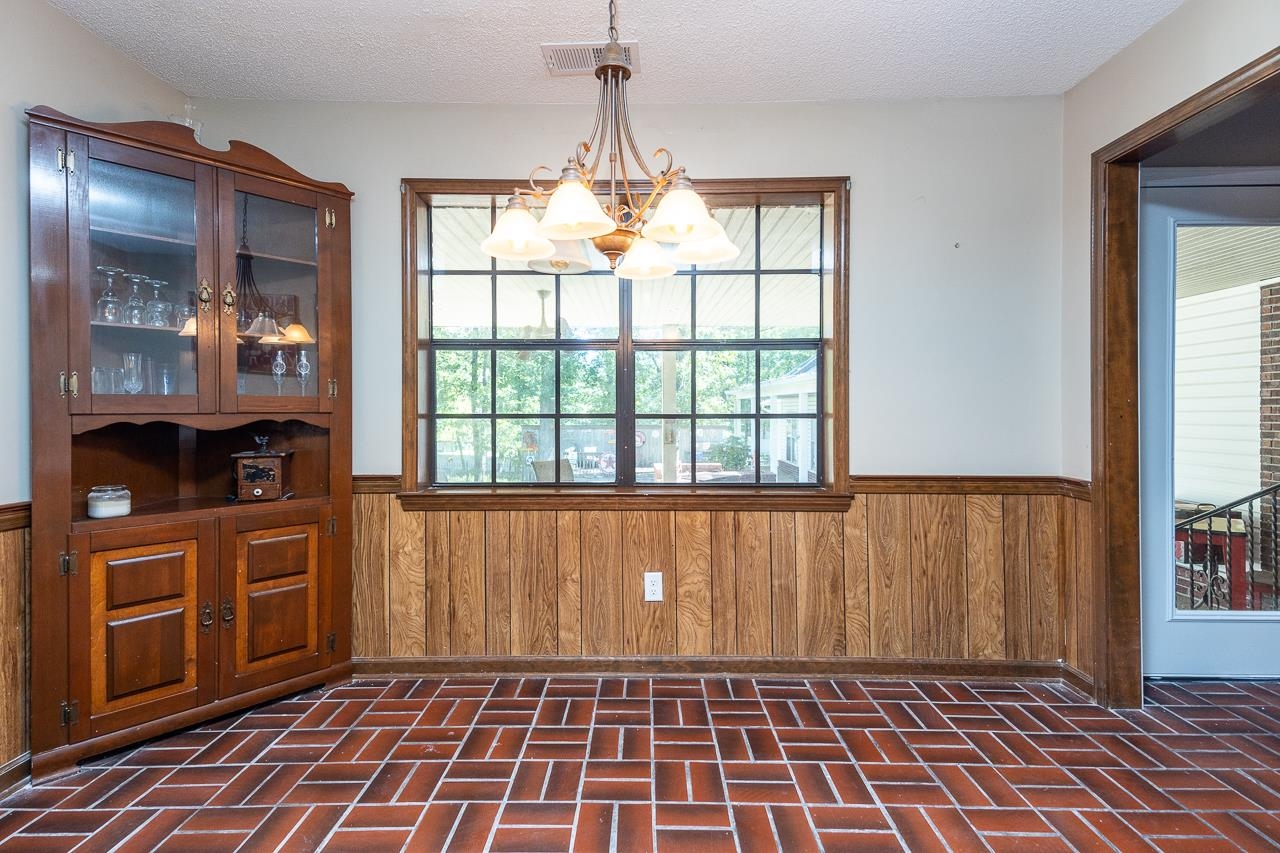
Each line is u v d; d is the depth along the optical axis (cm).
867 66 232
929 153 256
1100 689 232
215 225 215
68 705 189
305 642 240
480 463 282
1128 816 169
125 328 204
